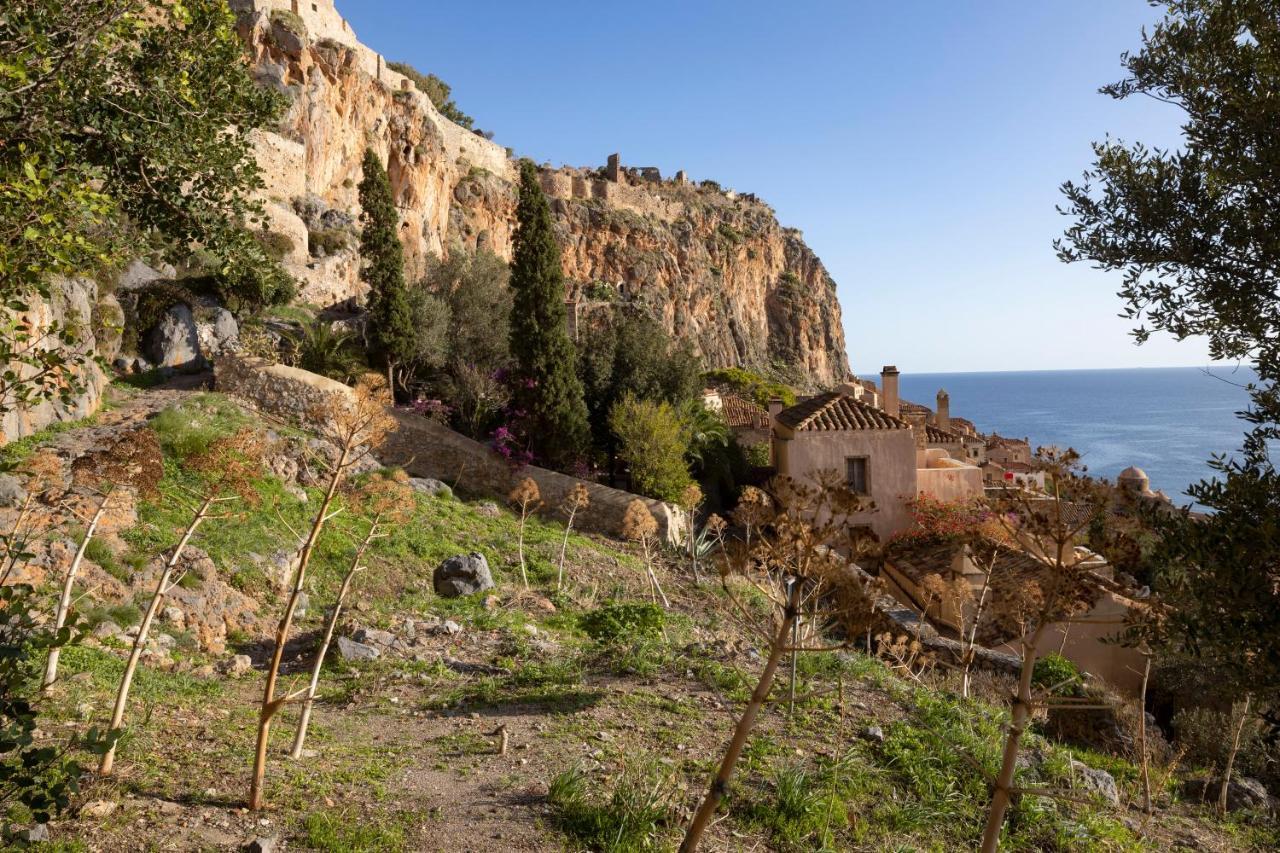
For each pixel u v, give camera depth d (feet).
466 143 223.30
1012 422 652.07
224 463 19.81
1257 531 15.65
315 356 78.48
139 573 35.88
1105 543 14.24
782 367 367.04
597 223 274.98
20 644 11.25
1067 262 23.00
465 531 58.85
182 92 21.09
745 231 364.17
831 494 13.66
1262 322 19.12
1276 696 15.98
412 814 18.95
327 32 159.12
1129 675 47.70
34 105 19.08
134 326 72.49
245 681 30.94
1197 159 20.92
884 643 40.37
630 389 91.25
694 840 12.40
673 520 72.95
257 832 16.99
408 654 35.12
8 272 15.71
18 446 44.16
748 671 34.04
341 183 153.48
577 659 34.68
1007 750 13.84
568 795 20.45
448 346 93.30
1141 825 26.81
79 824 15.94
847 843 20.85
